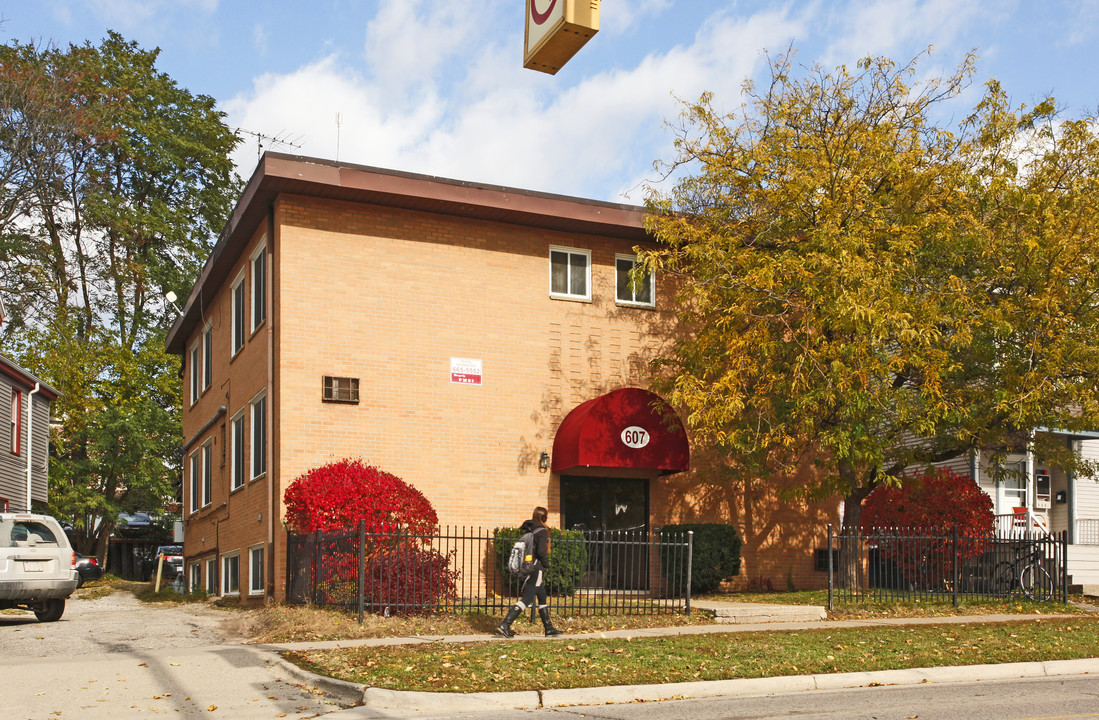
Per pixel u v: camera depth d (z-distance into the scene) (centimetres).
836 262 1627
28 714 876
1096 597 2048
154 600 2312
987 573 2048
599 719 873
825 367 1705
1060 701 968
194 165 4631
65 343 3950
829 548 1714
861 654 1212
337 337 1847
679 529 1984
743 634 1384
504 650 1177
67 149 3928
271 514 1803
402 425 1875
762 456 1909
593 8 923
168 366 4316
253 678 1038
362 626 1352
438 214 1958
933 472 1992
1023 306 1711
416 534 1573
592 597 1739
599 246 2111
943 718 875
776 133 1812
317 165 1797
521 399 1984
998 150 1802
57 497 3888
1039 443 1934
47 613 1636
